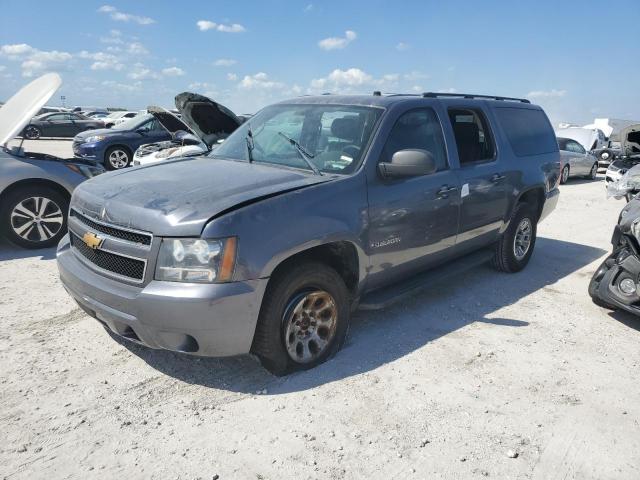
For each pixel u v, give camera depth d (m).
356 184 3.77
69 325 4.24
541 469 2.78
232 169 3.97
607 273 4.82
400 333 4.34
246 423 3.04
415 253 4.37
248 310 3.12
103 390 3.33
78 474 2.59
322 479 2.62
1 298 4.79
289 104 4.82
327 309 3.66
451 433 3.03
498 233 5.59
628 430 3.15
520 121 5.97
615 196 9.30
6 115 6.83
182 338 3.10
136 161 10.17
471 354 4.02
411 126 4.39
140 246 3.13
